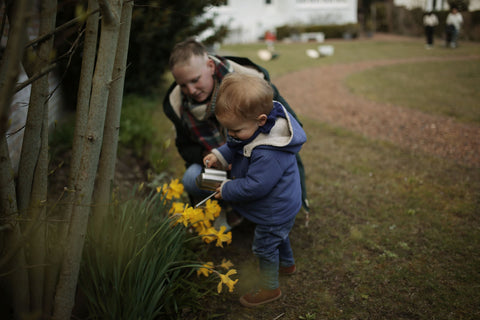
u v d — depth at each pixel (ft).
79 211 4.27
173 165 11.83
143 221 6.03
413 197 10.21
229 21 20.36
